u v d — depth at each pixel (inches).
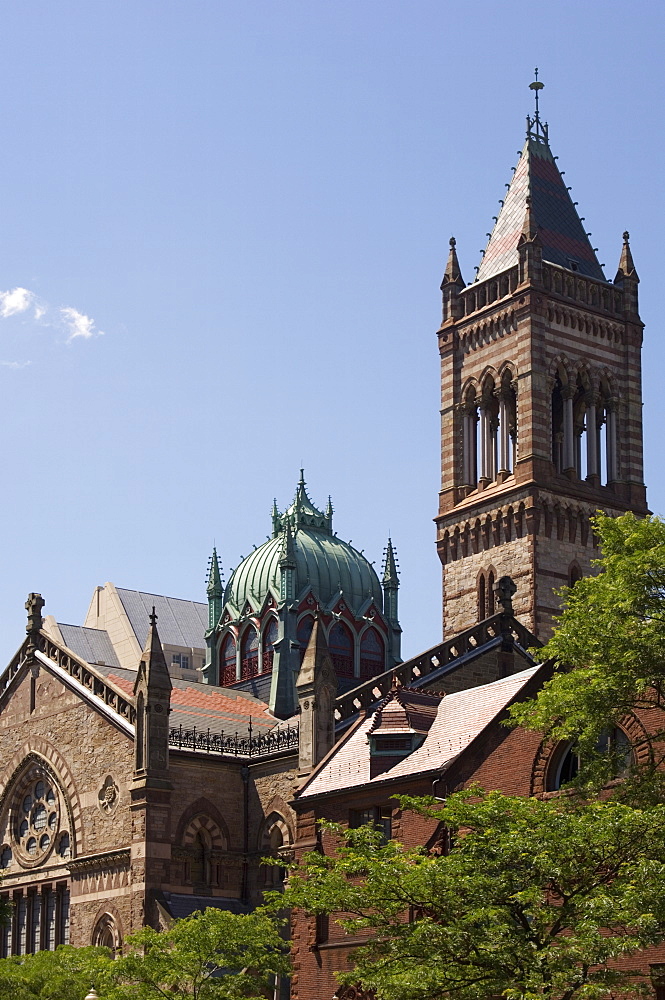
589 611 1940.2
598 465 4347.9
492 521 4239.7
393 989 1739.7
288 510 4690.0
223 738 3614.7
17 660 3946.9
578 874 1732.3
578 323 4407.0
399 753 2642.7
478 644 3627.0
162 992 2605.8
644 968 2005.4
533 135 4655.5
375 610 4549.7
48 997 2819.9
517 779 2365.9
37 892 3718.0
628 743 2044.8
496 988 1696.6
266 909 2605.8
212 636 4591.5
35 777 3801.7
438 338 4576.8
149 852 3346.5
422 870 1769.2
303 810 2773.1
